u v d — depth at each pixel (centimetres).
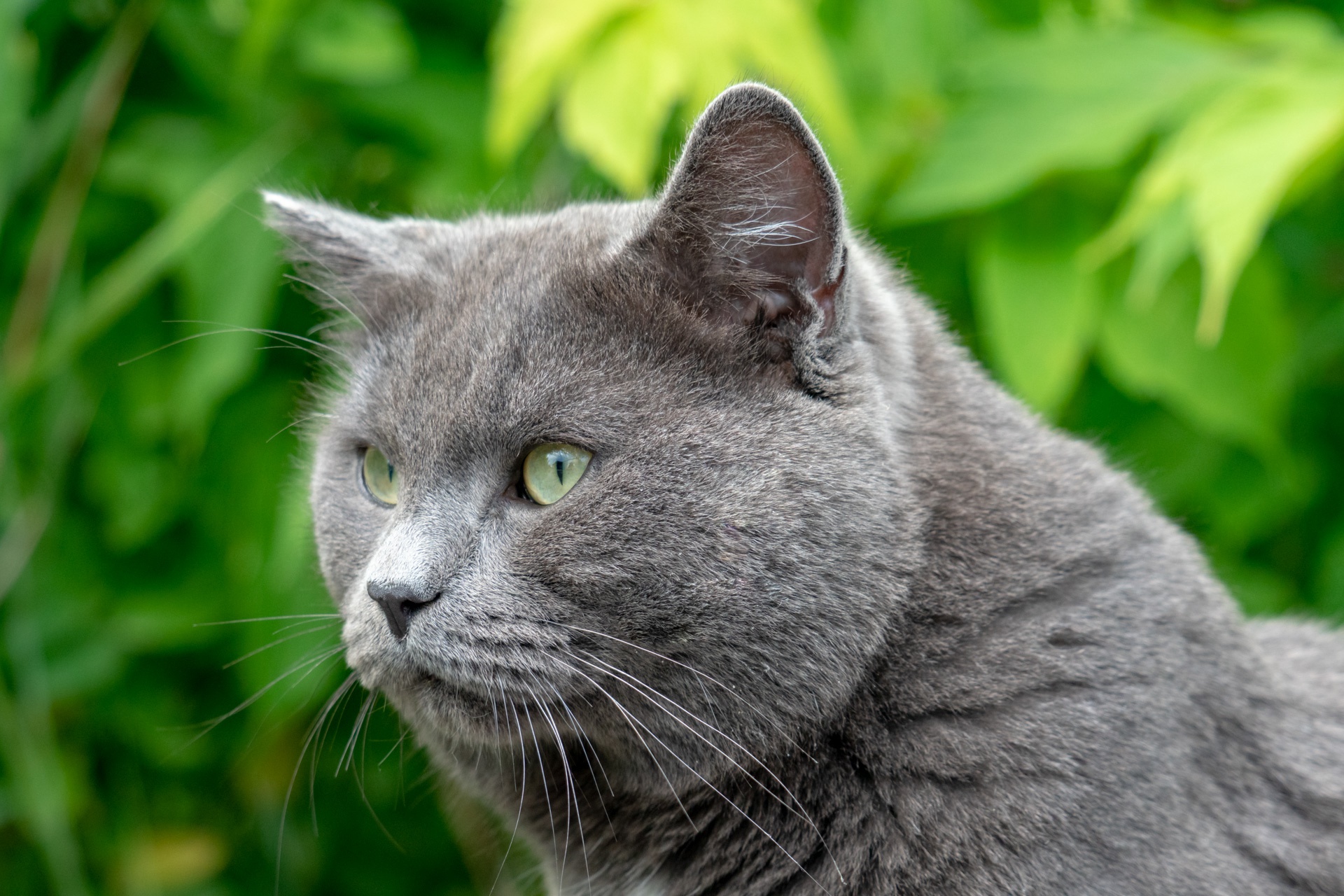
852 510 100
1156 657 100
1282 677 105
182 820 126
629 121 111
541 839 105
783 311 100
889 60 117
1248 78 113
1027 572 101
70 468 123
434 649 100
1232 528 120
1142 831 99
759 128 99
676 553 99
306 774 125
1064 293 115
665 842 103
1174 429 121
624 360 101
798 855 101
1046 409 114
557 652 100
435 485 101
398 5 123
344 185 123
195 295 118
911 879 99
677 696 100
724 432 100
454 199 120
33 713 121
